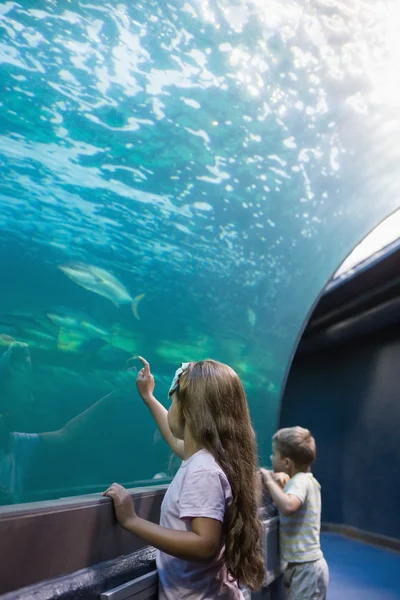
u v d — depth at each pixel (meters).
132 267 7.75
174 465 3.18
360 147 4.28
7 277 8.24
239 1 3.53
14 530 1.22
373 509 9.55
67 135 4.63
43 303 8.32
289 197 4.70
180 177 5.09
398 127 4.28
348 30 3.84
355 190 4.42
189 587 1.57
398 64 4.06
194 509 1.46
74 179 5.45
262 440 5.42
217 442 1.57
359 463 10.09
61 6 3.43
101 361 8.84
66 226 6.84
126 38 3.60
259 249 5.38
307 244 4.84
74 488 7.40
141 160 4.85
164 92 3.96
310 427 11.17
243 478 1.58
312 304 5.06
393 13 3.90
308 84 4.00
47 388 8.77
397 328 9.32
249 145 4.39
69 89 4.04
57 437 8.77
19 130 4.68
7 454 2.94
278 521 3.31
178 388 1.68
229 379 1.65
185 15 3.52
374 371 9.90
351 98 4.09
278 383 5.59
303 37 3.80
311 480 3.23
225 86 3.92
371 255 6.72
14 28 3.56
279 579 3.33
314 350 10.50
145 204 5.89
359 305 8.23
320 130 4.20
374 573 7.24
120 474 10.11
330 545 9.24
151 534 1.49
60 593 1.30
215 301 7.14
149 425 9.91
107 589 1.49
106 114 4.28
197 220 5.93
